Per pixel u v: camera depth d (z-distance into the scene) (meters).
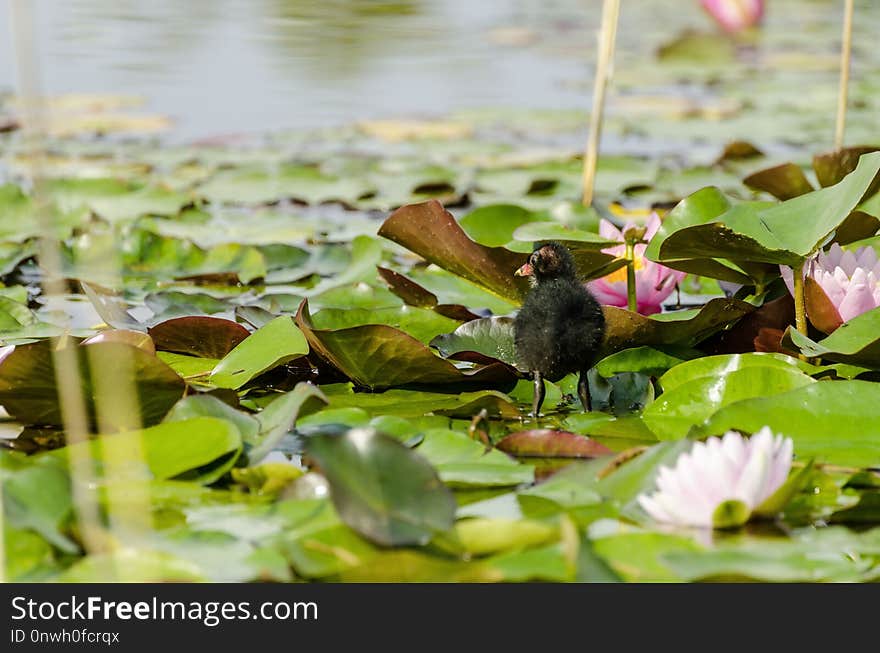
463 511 6.08
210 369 8.53
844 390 7.05
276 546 5.55
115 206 13.95
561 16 29.58
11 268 11.21
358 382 8.30
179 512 6.01
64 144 17.22
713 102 20.70
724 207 8.67
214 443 6.53
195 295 10.17
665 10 32.59
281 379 8.56
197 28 25.34
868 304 8.09
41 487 5.80
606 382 8.21
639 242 8.73
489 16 29.03
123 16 26.52
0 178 14.84
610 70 11.80
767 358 7.84
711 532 5.80
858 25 29.62
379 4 29.86
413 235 8.98
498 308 10.12
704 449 5.89
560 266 8.26
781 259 7.90
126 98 19.14
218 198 14.73
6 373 7.01
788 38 27.67
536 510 6.09
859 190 7.56
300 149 17.22
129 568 5.27
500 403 7.62
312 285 11.42
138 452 6.49
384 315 9.21
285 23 26.22
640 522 5.91
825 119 19.05
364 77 21.45
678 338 8.59
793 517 6.03
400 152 17.11
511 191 14.86
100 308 9.04
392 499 5.71
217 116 18.64
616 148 17.66
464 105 19.81
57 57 22.16
